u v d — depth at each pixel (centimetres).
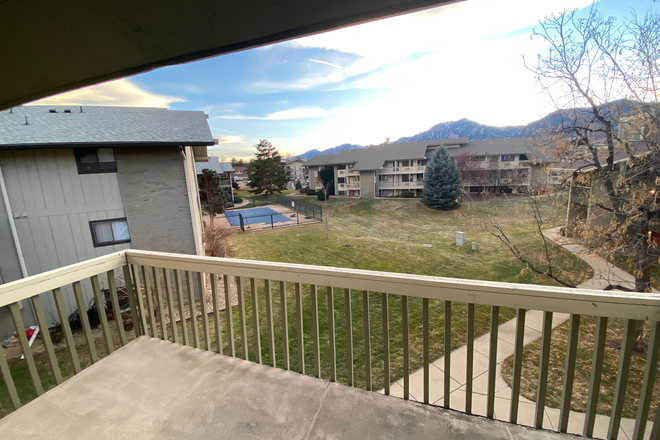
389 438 153
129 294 254
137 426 166
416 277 162
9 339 632
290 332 581
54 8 101
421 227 1795
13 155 621
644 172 539
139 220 736
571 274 685
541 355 150
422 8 97
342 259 1172
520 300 145
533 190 738
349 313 183
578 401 364
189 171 929
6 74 146
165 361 221
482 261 1045
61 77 152
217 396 185
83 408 179
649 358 134
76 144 641
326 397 182
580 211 825
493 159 2444
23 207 637
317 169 3922
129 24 111
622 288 605
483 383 405
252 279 207
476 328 570
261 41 123
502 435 152
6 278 630
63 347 604
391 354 495
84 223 689
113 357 227
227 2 97
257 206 3150
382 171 3178
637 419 140
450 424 160
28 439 159
